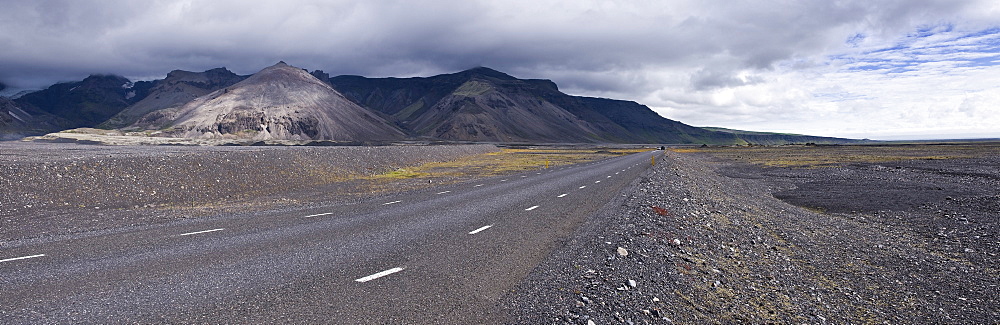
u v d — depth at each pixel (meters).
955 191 29.20
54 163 21.19
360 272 8.37
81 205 18.14
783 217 19.39
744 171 50.88
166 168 24.19
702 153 113.81
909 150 115.69
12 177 18.66
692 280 8.83
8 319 5.94
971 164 53.50
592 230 12.65
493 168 48.19
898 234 16.95
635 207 16.64
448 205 18.11
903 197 26.94
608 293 7.48
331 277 8.03
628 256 9.77
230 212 16.38
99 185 20.47
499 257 9.62
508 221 14.23
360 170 39.19
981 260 13.09
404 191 24.34
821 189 31.67
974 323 8.52
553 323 6.23
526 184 27.98
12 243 10.73
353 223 13.76
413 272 8.42
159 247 10.32
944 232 17.05
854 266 11.85
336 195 22.64
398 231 12.45
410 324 6.06
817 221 19.06
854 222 19.64
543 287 7.65
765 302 8.46
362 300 6.90
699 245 11.84
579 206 17.83
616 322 6.48
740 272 10.12
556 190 24.17
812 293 9.47
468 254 9.86
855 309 8.85
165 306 6.49
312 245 10.62
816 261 12.06
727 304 7.99
